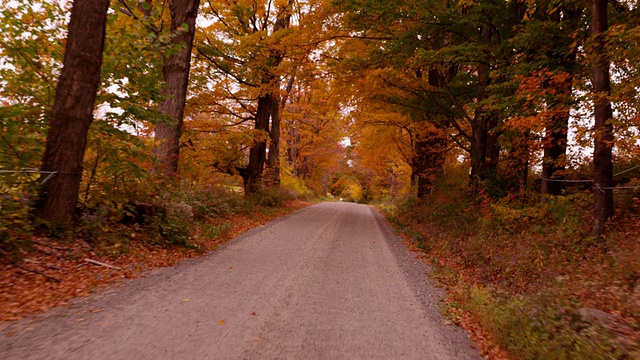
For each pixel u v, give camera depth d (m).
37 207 5.68
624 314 4.17
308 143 33.41
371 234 12.09
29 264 4.74
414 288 6.03
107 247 6.04
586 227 7.25
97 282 4.88
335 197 63.25
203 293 4.89
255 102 18.67
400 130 19.66
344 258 7.88
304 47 12.98
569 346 3.52
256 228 11.40
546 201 9.07
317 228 12.52
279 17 18.16
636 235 6.25
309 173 43.31
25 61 6.20
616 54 6.62
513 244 7.88
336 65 12.95
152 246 6.88
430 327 4.35
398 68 11.96
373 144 20.33
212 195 12.32
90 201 6.61
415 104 14.14
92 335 3.36
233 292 5.04
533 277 6.20
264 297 4.93
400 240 11.41
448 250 9.03
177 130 10.40
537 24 8.68
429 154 17.42
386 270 7.11
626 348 3.29
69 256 5.29
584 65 8.89
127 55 6.53
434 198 15.17
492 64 10.71
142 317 3.89
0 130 5.58
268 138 16.78
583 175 9.91
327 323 4.19
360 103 14.93
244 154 18.02
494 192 11.66
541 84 8.06
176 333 3.56
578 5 8.58
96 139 6.48
